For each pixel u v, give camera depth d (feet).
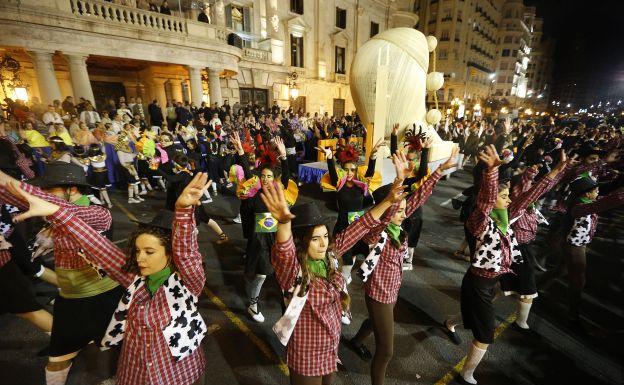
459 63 149.07
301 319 5.89
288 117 51.90
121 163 23.17
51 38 31.81
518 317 10.62
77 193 7.80
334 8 76.13
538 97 288.92
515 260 8.88
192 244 5.26
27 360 8.92
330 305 6.06
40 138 25.35
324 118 52.90
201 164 27.86
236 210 22.76
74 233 5.29
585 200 10.55
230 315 11.19
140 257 5.14
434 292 12.98
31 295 8.00
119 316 5.33
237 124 40.52
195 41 42.75
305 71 73.56
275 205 5.15
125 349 5.29
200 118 36.68
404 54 25.72
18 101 33.17
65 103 31.45
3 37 29.48
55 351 6.71
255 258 10.04
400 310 11.72
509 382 8.61
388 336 7.44
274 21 64.69
